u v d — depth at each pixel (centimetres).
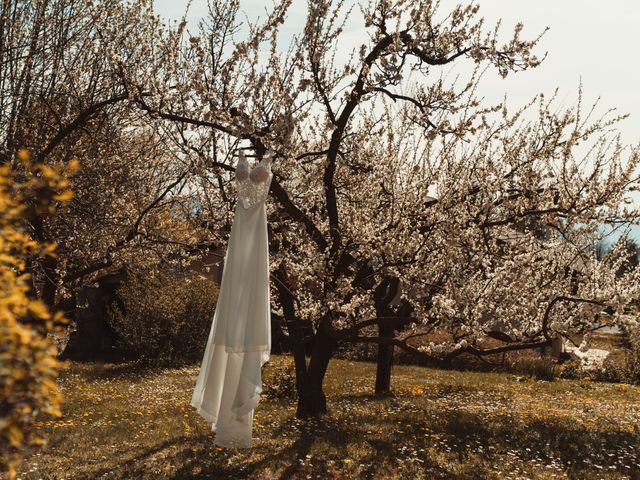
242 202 750
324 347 1232
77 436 1002
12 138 1149
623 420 1253
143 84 1145
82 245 1245
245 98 1027
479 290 1104
